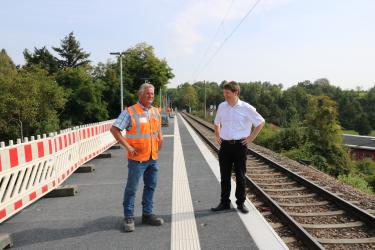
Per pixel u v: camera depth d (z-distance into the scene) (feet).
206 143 59.67
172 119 193.57
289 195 25.31
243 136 18.88
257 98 429.38
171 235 16.29
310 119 117.50
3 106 125.39
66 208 21.25
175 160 39.63
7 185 18.71
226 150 19.16
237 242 15.31
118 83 158.51
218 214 19.20
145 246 15.10
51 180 24.20
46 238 16.35
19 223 18.60
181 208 20.49
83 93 142.72
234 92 18.53
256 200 23.25
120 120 16.42
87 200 23.06
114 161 40.63
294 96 412.57
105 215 19.61
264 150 59.77
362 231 17.85
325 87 464.65
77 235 16.61
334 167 97.45
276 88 440.45
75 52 262.26
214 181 28.09
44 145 23.22
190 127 113.29
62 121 140.87
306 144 104.32
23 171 20.10
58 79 149.28
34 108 128.16
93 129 39.75
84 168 33.65
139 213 19.79
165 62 191.52
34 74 136.67
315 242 14.56
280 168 35.06
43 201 23.07
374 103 379.55
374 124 364.58
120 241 15.71
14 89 127.75
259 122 18.49
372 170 122.11
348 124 367.86
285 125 127.85
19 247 15.38
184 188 25.68
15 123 132.05
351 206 20.33
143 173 17.72
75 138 31.89
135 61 183.73
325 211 21.33
